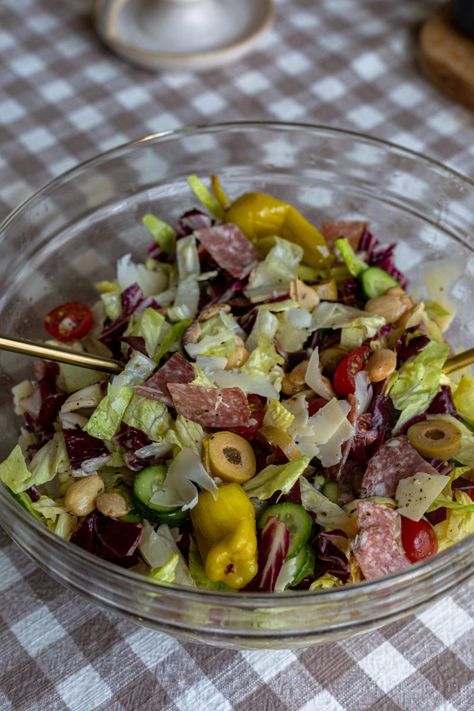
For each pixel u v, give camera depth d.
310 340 0.58
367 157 0.65
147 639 0.52
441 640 0.52
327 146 0.65
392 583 0.46
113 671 0.51
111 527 0.52
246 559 0.50
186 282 0.61
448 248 0.65
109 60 0.82
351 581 0.51
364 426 0.55
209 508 0.51
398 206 0.66
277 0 0.87
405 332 0.59
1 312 0.58
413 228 0.66
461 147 0.76
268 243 0.64
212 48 0.81
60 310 0.62
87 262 0.65
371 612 0.47
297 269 0.62
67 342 0.61
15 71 0.81
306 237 0.64
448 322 0.62
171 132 0.64
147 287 0.64
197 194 0.65
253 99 0.80
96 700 0.51
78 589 0.49
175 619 0.47
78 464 0.54
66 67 0.82
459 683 0.51
